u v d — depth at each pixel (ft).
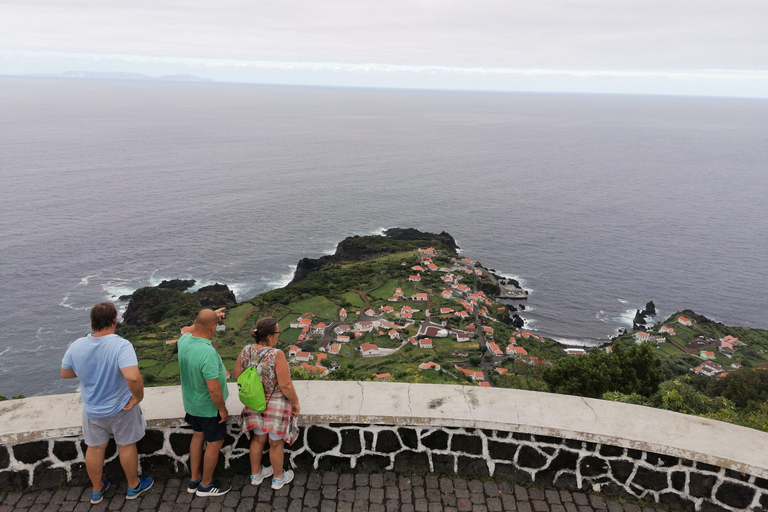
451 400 20.08
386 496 18.35
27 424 18.19
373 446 19.49
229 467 19.57
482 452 19.36
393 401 19.86
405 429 19.31
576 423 18.88
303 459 19.63
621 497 18.80
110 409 16.96
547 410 19.65
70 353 16.97
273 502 17.99
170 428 19.04
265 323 17.95
